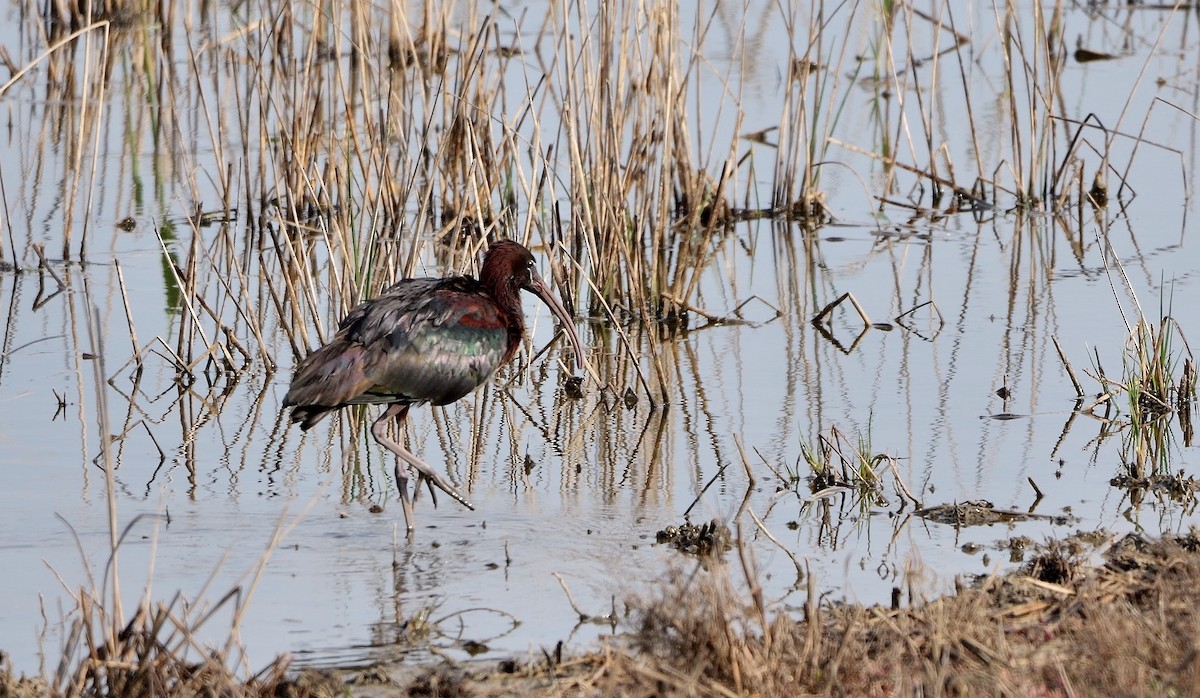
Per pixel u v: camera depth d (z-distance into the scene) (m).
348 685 8.17
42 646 8.56
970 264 17.62
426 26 19.42
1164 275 16.67
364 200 15.75
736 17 27.05
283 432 13.23
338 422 13.59
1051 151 20.77
